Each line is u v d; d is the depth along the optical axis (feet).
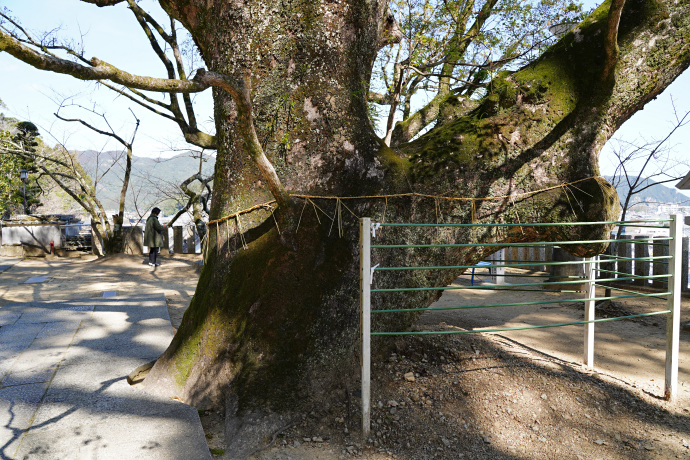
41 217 54.49
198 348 11.91
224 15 12.50
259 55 12.16
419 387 11.91
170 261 43.98
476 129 13.15
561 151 12.78
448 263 13.10
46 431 9.41
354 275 11.62
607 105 12.73
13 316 18.70
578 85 13.16
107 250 48.62
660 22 12.82
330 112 12.03
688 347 17.52
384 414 10.88
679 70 13.34
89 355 14.03
